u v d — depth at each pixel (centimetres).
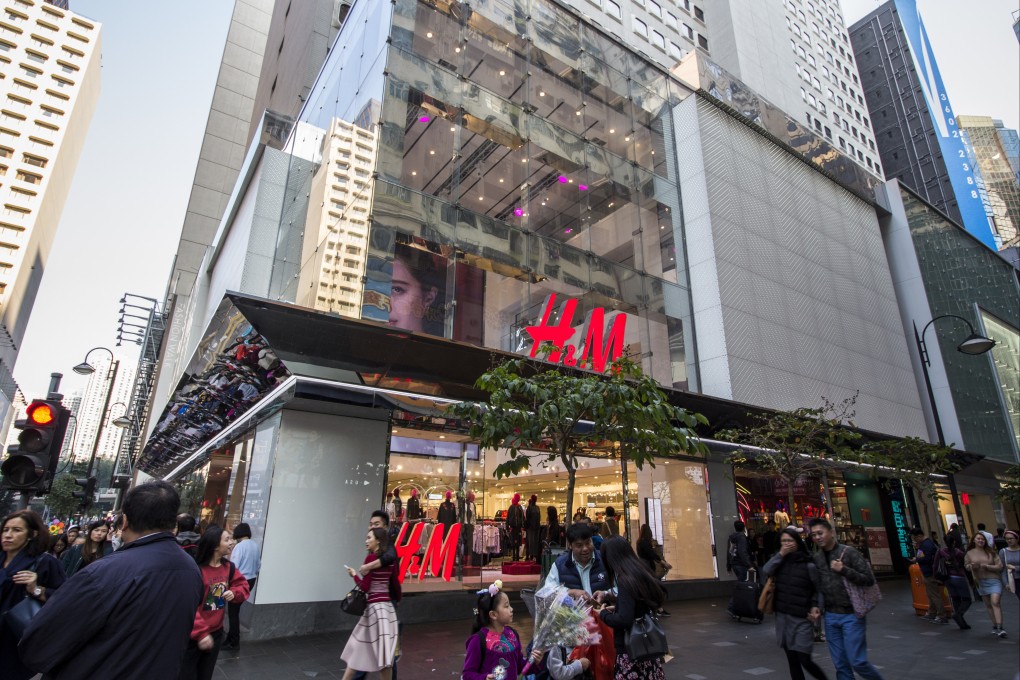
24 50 8869
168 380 3478
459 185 1544
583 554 506
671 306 1969
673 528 1688
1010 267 4056
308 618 1037
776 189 2423
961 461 2566
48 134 8706
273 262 1501
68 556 925
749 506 1927
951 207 9350
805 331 2225
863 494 2411
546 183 1762
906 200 3198
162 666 275
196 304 2373
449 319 1393
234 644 888
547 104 1869
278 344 1128
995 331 3506
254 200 1551
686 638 1035
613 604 449
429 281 1385
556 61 1953
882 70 10662
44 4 9169
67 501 6103
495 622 483
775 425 1459
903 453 1709
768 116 2539
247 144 4456
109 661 263
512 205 1655
